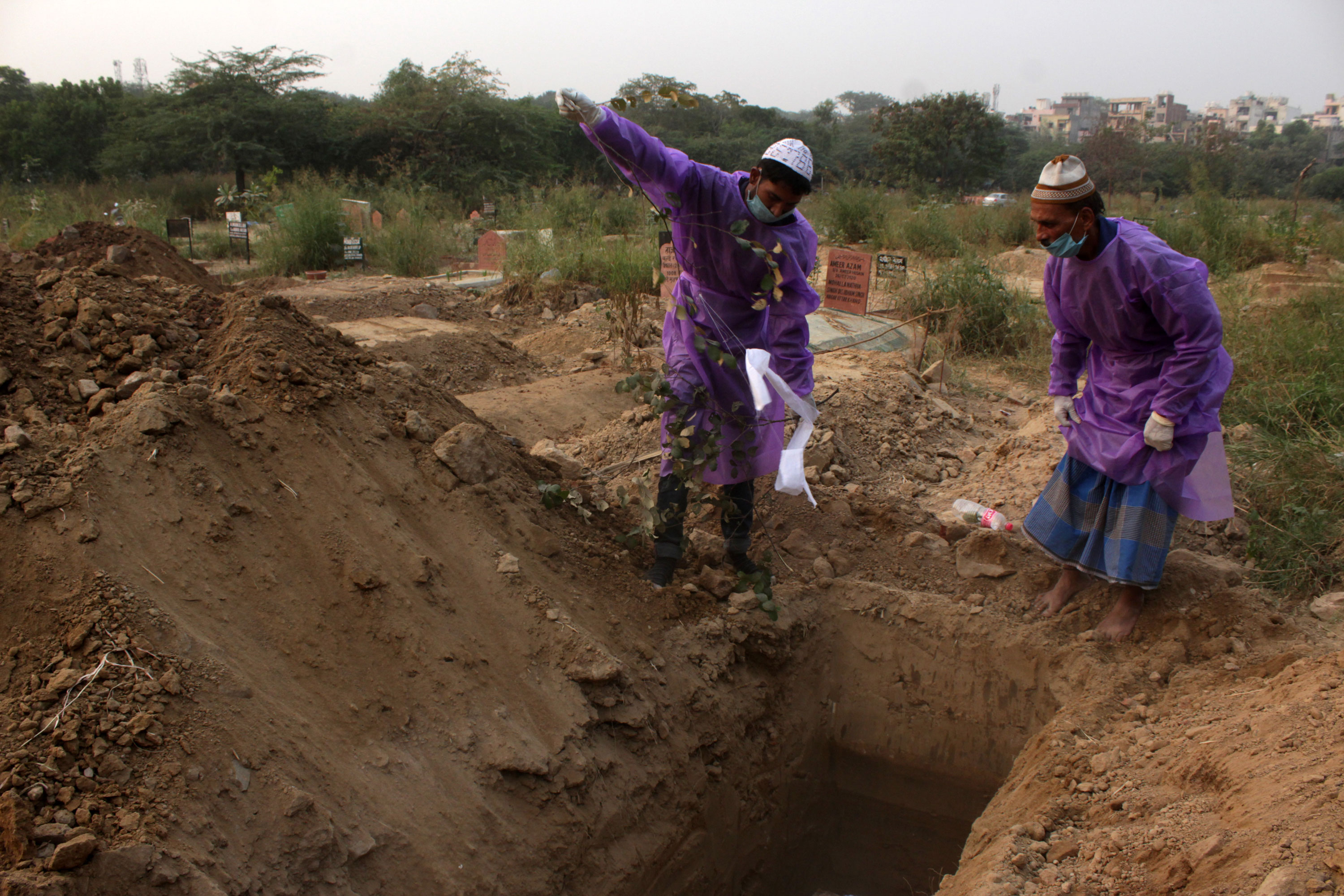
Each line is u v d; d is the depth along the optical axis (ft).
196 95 97.66
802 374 11.73
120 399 10.03
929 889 12.82
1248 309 25.30
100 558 8.18
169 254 22.58
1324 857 6.82
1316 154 171.73
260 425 10.16
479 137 105.19
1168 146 115.44
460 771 8.73
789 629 12.50
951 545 13.82
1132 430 10.93
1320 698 9.03
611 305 29.68
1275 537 13.11
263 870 7.09
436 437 11.86
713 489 14.49
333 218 47.78
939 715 12.48
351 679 8.80
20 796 6.59
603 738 9.95
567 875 8.93
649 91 10.57
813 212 64.59
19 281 11.34
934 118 116.16
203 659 7.95
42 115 114.01
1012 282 37.83
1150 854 8.03
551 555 11.34
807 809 12.73
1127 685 11.06
